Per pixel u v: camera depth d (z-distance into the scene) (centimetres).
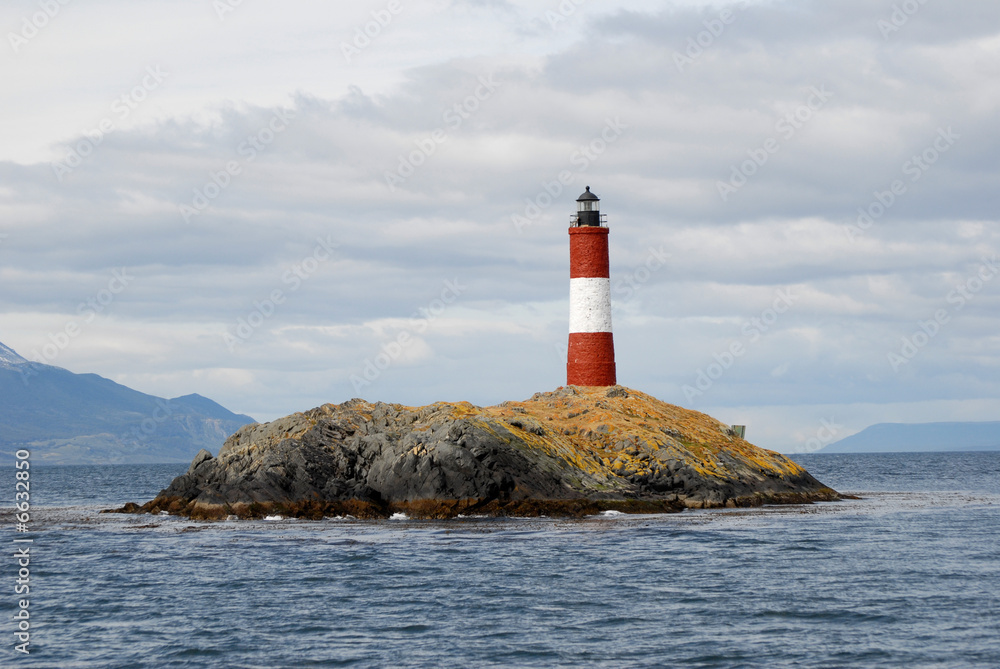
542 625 3353
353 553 4888
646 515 6469
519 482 6506
